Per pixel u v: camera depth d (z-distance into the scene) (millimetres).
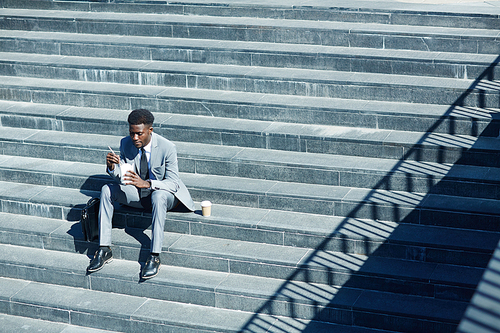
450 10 7066
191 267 5516
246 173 6094
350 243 5277
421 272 4922
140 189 5523
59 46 7785
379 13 7238
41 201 6109
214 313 5172
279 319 5055
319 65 6902
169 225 5777
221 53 7207
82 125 6801
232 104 6594
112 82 7332
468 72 6328
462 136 5852
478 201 5316
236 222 5559
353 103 6391
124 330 5250
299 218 5602
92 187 6277
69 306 5348
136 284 5414
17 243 6027
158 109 6883
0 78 7590
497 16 6770
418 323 4680
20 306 5523
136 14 8203
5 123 7094
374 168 5668
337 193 5664
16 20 8258
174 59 7422
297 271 5215
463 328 1867
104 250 5504
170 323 5086
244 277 5344
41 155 6719
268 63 7086
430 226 5316
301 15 7574
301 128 6293
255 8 7730
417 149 5742
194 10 7988
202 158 6172
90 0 8375
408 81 6355
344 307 4859
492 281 2092
